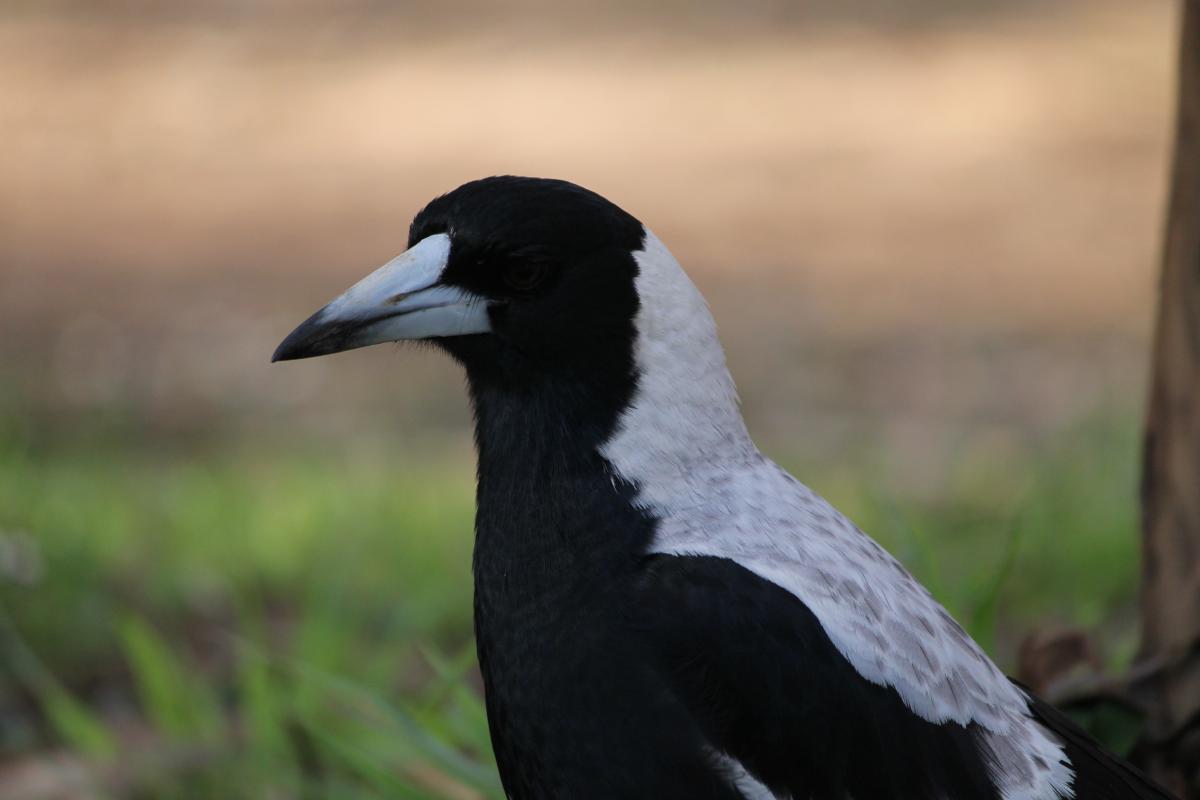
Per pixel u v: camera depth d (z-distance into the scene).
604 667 5.82
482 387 6.36
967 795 5.80
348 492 14.02
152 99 34.03
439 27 39.91
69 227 26.67
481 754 7.75
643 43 38.03
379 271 6.30
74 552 12.01
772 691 5.72
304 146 31.27
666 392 6.14
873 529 11.58
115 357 20.20
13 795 8.80
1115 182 27.58
